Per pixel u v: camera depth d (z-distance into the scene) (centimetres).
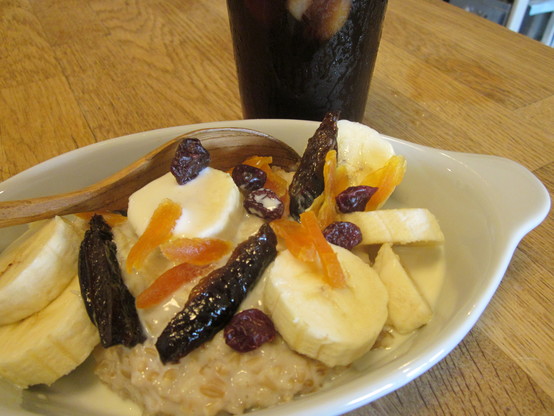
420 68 24
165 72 25
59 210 14
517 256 15
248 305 13
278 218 15
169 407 12
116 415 12
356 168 16
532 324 13
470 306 11
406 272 14
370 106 22
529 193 13
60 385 13
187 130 16
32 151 20
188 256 13
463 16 29
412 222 14
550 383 12
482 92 22
